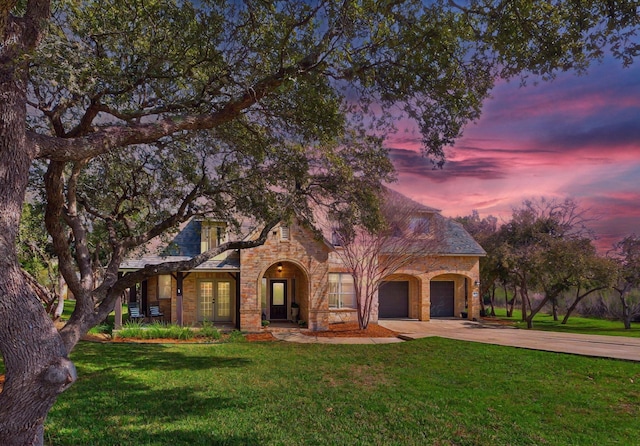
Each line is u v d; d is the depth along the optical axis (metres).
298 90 7.87
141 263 20.89
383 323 24.75
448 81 7.19
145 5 7.23
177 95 8.25
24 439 4.15
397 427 7.92
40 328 4.24
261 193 11.52
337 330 21.53
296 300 24.91
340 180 11.80
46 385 4.16
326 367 13.00
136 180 11.32
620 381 11.12
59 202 6.54
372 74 7.14
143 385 10.60
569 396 9.80
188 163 11.17
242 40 7.77
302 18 7.04
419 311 26.16
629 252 26.17
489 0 6.43
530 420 8.30
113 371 12.10
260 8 7.37
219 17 7.30
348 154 11.77
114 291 7.61
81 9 7.14
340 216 12.53
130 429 7.50
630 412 8.79
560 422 8.21
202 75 7.90
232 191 11.31
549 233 29.02
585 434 7.64
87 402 9.03
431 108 7.60
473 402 9.39
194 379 11.35
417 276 25.95
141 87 8.32
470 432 7.70
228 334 20.22
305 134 9.27
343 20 6.59
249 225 21.31
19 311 4.13
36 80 5.93
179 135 10.00
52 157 5.00
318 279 21.78
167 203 12.06
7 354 4.07
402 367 12.97
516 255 26.88
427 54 6.88
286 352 15.62
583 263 24.09
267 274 24.72
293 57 6.92
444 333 20.56
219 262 21.83
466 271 26.58
